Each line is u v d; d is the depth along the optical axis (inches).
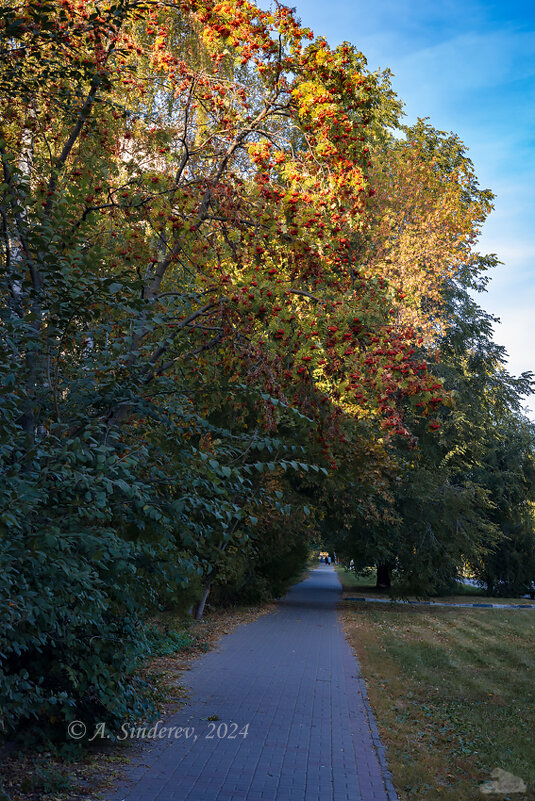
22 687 211.5
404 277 775.1
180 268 399.5
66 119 344.2
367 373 312.5
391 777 251.4
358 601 1157.7
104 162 343.0
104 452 191.8
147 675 411.5
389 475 803.4
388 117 906.7
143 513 218.2
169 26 445.1
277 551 905.5
